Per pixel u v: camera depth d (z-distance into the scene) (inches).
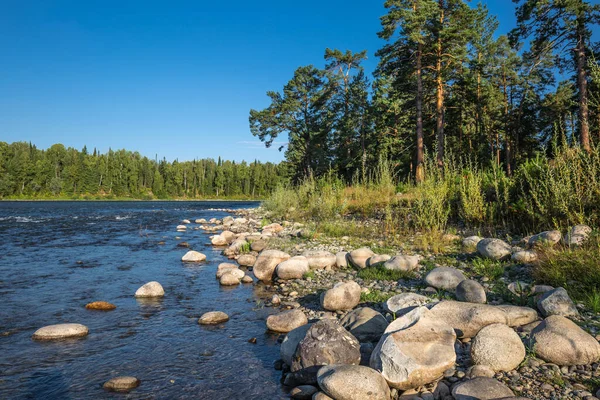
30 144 4239.7
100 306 267.0
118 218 1115.9
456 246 374.0
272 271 349.7
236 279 340.5
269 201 1008.2
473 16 1051.9
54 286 326.3
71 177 3683.6
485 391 128.1
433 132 1347.2
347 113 1633.9
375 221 566.3
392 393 145.0
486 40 1579.7
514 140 1480.1
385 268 311.3
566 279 221.3
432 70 1097.4
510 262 286.8
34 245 559.8
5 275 366.0
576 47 880.9
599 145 326.0
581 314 184.2
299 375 163.3
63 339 211.9
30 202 2743.6
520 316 179.9
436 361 146.7
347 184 906.1
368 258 343.6
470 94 1266.0
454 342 161.0
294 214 760.3
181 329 229.8
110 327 231.8
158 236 681.6
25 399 149.5
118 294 304.8
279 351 199.3
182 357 190.9
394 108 1569.9
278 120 1692.9
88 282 341.7
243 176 4370.1
